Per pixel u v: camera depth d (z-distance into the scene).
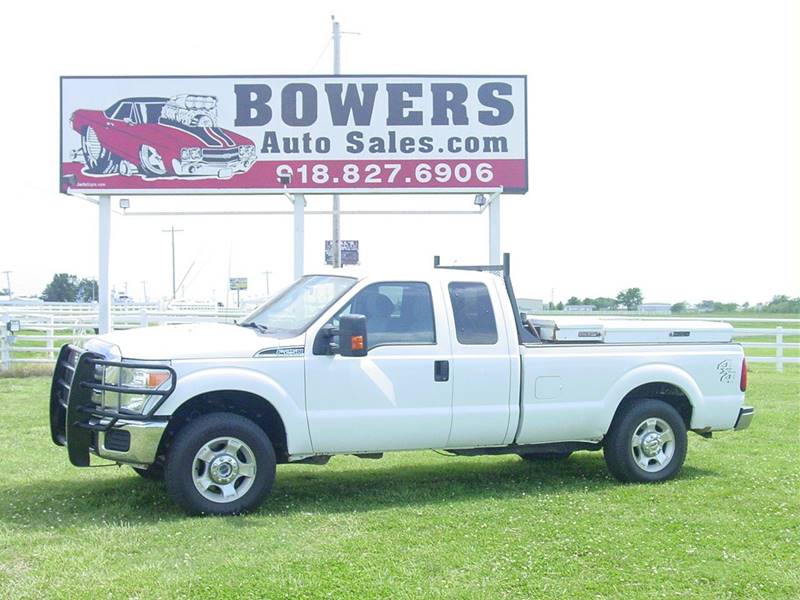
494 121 16.22
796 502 7.28
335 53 21.98
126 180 16.17
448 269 8.06
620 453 8.10
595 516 6.79
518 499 7.42
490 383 7.62
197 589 5.03
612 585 5.21
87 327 18.19
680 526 6.50
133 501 7.24
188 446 6.67
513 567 5.50
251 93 16.17
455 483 8.16
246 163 16.19
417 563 5.55
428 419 7.41
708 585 5.25
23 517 6.72
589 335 8.16
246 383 6.86
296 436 7.05
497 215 16.27
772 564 5.62
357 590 5.05
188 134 16.19
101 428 6.69
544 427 7.84
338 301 7.33
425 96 16.17
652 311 21.33
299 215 16.31
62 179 16.14
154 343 6.88
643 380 8.17
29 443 10.08
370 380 7.24
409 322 7.51
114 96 16.17
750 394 14.93
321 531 6.32
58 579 5.19
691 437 10.70
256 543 5.96
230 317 19.69
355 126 16.17
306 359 7.08
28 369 17.25
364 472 8.74
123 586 5.06
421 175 16.23
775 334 18.95
